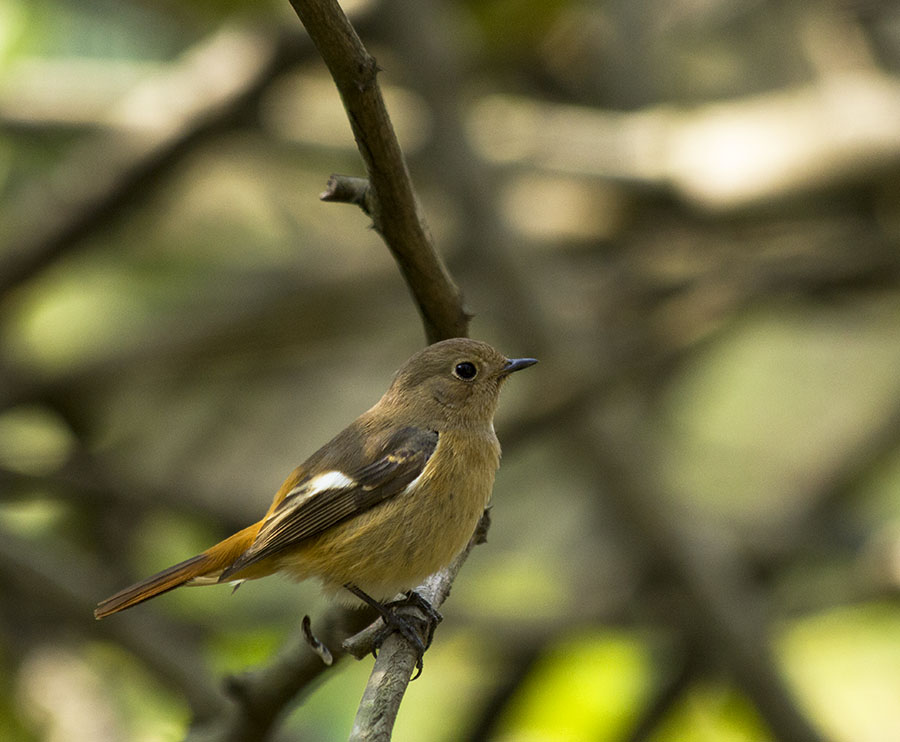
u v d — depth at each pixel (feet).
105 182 39.45
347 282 42.88
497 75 46.91
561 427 38.83
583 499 50.08
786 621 40.34
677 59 49.24
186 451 48.16
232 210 49.80
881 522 46.52
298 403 51.29
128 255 48.29
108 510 40.27
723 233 43.16
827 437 51.85
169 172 40.04
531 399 38.52
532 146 43.24
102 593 34.58
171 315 44.39
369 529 22.12
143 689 38.63
